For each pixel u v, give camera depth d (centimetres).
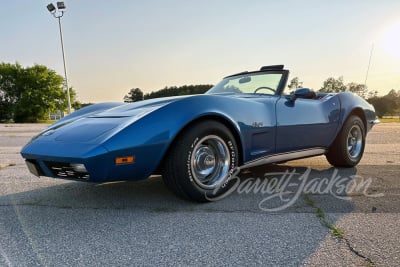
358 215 218
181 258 159
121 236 187
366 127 416
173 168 234
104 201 257
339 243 174
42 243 179
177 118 228
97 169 204
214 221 210
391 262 153
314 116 334
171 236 186
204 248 170
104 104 316
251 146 275
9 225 207
